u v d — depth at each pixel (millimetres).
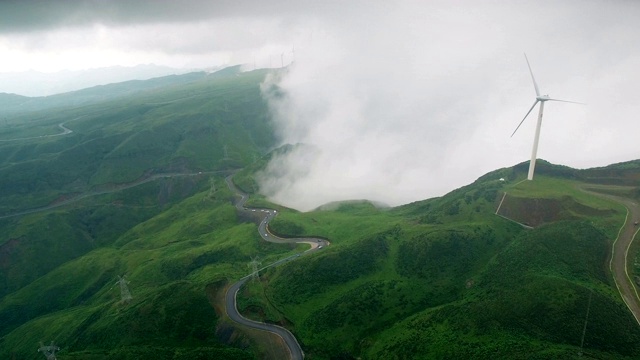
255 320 180375
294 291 198750
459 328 145875
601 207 191125
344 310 181375
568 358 113312
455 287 183500
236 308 188375
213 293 197500
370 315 178375
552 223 186250
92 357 156500
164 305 189125
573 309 133875
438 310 162375
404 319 171125
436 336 147375
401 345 151500
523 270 162750
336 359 163375
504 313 142625
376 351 157375
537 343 126562
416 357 142375
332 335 172625
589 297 135875
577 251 162000
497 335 135750
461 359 130875
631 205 192375
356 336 171375
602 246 163250
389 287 190250
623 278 147875
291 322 180875
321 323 178375
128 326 183500
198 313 184125
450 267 192875
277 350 165250
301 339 171625
